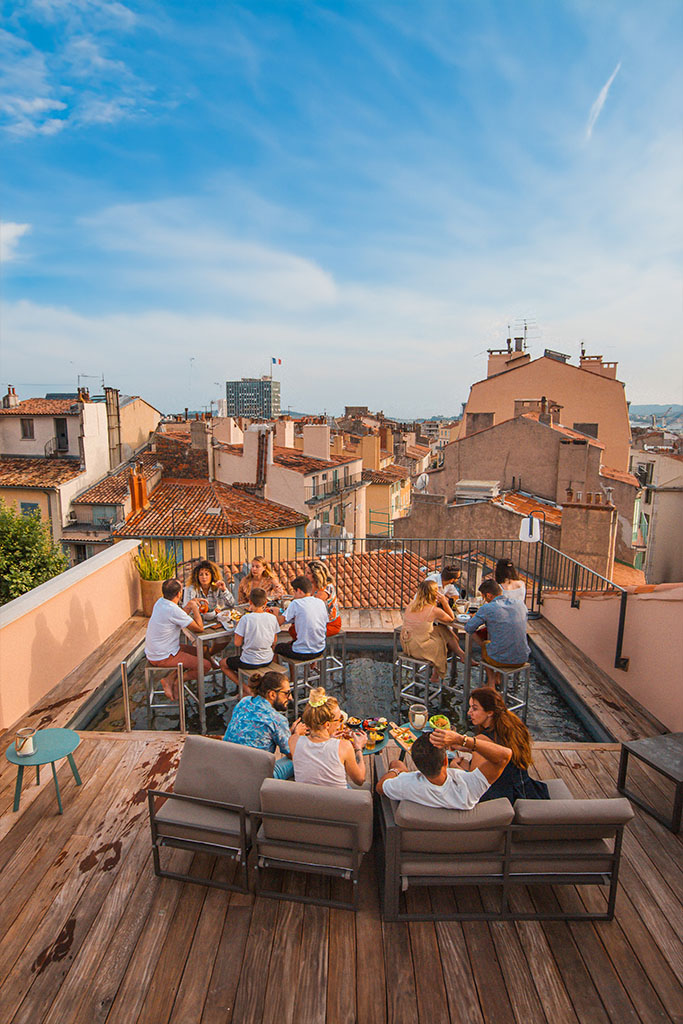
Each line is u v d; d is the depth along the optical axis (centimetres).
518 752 323
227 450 2997
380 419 6316
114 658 678
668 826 395
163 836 343
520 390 3070
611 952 300
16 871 352
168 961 292
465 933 311
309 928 312
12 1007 267
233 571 1138
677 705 514
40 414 2875
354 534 3284
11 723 529
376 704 607
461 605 624
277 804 309
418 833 306
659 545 1848
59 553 1838
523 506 1923
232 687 638
